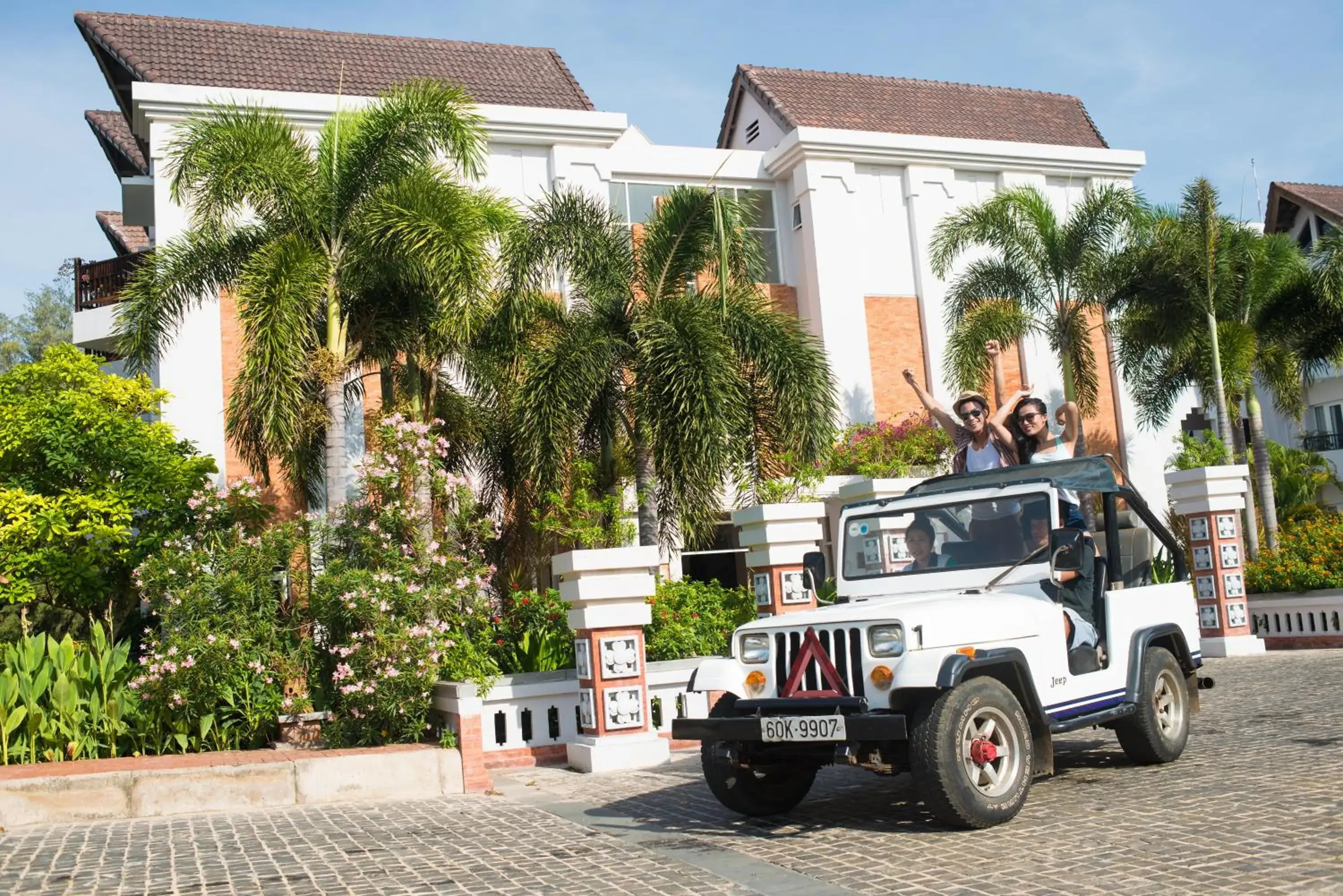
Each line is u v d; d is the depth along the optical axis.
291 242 13.06
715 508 15.06
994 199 21.66
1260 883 5.00
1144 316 22.73
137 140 21.61
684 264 16.50
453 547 12.18
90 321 23.06
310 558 12.22
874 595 8.27
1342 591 18.25
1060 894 5.09
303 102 19.80
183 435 18.77
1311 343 25.08
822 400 15.99
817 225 24.14
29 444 15.69
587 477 15.23
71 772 9.03
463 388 17.41
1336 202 33.97
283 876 6.60
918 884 5.50
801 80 27.58
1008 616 7.08
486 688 11.12
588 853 6.87
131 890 6.40
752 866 6.21
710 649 12.80
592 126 21.88
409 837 7.69
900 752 6.95
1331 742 8.58
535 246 15.70
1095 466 8.18
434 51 23.67
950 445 20.80
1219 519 18.09
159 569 11.27
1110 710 7.71
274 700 11.16
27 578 15.44
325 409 14.14
